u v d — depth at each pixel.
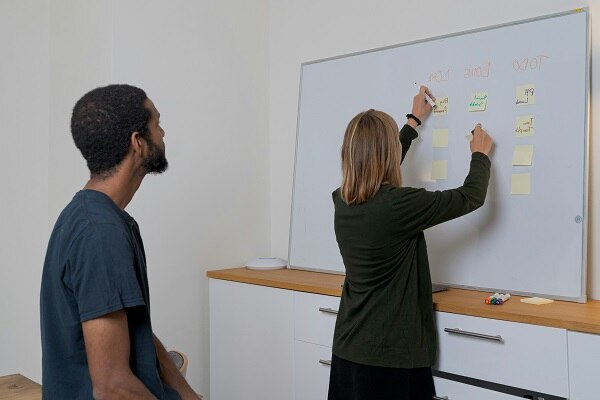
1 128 2.78
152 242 2.84
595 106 2.10
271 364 2.66
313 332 2.46
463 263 2.34
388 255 1.92
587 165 2.05
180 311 2.96
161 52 2.87
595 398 1.67
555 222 2.11
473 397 1.94
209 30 3.09
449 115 2.42
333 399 2.09
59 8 2.92
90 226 1.18
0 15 2.78
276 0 3.33
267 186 3.36
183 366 2.09
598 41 2.09
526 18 2.28
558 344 1.75
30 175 2.88
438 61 2.48
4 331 2.77
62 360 1.22
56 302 1.21
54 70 2.93
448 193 1.95
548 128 2.15
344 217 2.00
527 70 2.21
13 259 2.81
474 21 2.45
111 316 1.16
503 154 2.25
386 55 2.67
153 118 1.36
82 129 1.27
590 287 2.11
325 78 2.94
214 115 3.11
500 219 2.24
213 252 3.09
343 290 2.10
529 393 1.81
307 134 3.00
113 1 2.68
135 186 1.36
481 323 1.93
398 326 1.92
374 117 1.97
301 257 2.98
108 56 2.68
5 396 1.55
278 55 3.33
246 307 2.78
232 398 2.86
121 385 1.15
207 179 3.07
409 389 1.94
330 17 3.05
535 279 2.14
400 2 2.72
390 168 1.95
